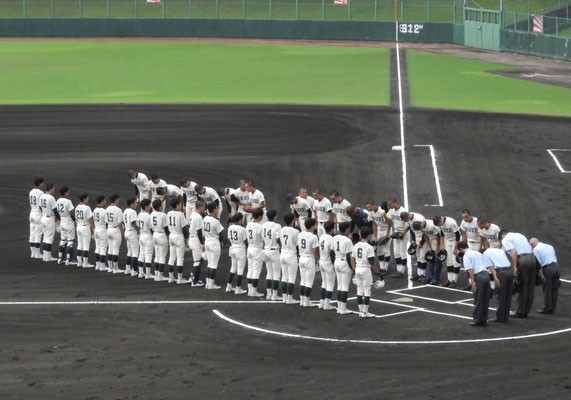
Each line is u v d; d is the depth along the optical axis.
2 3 105.25
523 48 82.56
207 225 27.27
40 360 21.20
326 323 23.95
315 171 40.53
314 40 93.06
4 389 19.42
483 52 84.56
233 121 51.06
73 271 29.58
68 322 24.16
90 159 43.12
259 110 54.09
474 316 23.55
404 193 37.34
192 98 58.91
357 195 37.22
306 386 19.48
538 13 94.75
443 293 26.66
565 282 27.50
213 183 38.91
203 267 29.86
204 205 27.75
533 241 24.88
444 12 98.56
